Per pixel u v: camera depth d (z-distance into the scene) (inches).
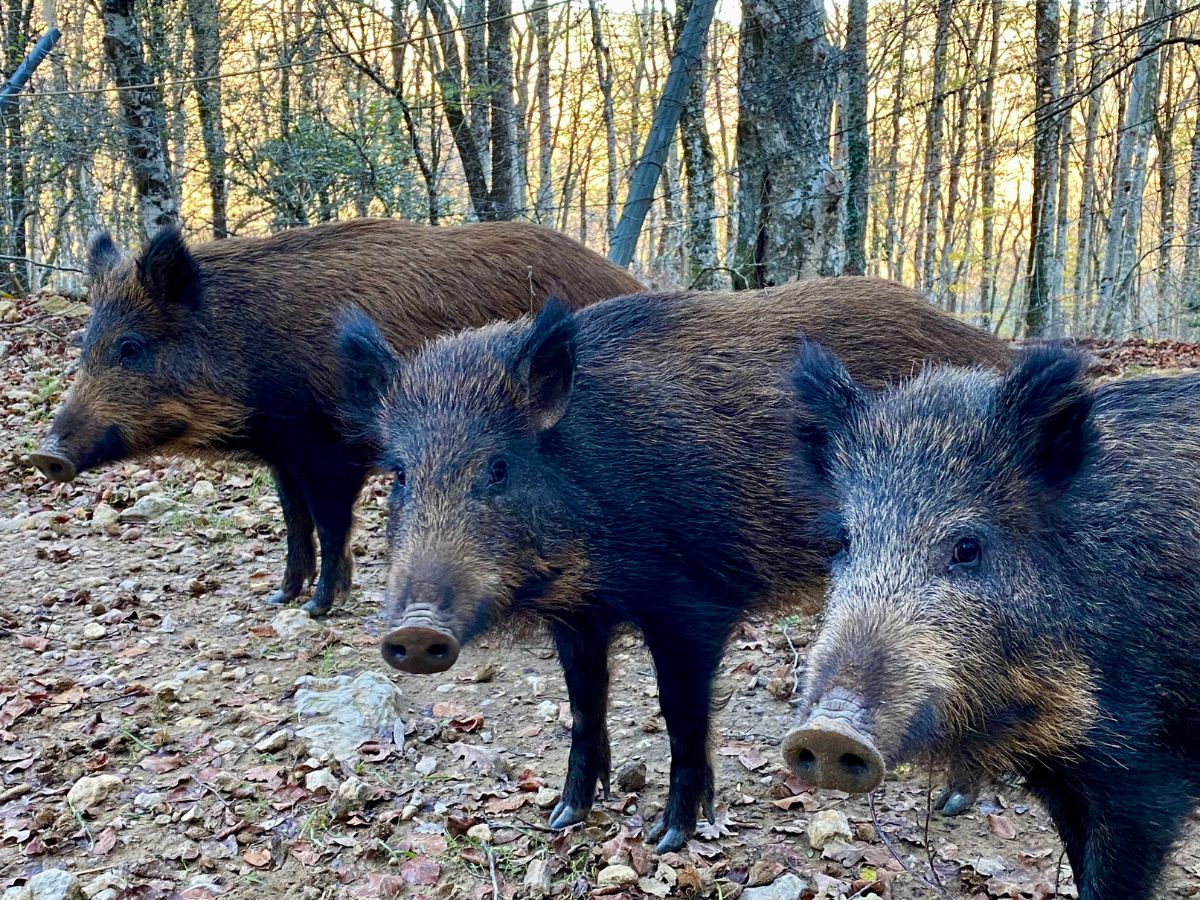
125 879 46.5
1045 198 259.9
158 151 183.3
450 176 260.5
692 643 47.5
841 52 159.2
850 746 29.2
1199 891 45.2
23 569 82.1
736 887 45.3
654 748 57.6
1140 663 35.2
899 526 34.2
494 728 59.8
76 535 89.2
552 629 48.8
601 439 46.6
